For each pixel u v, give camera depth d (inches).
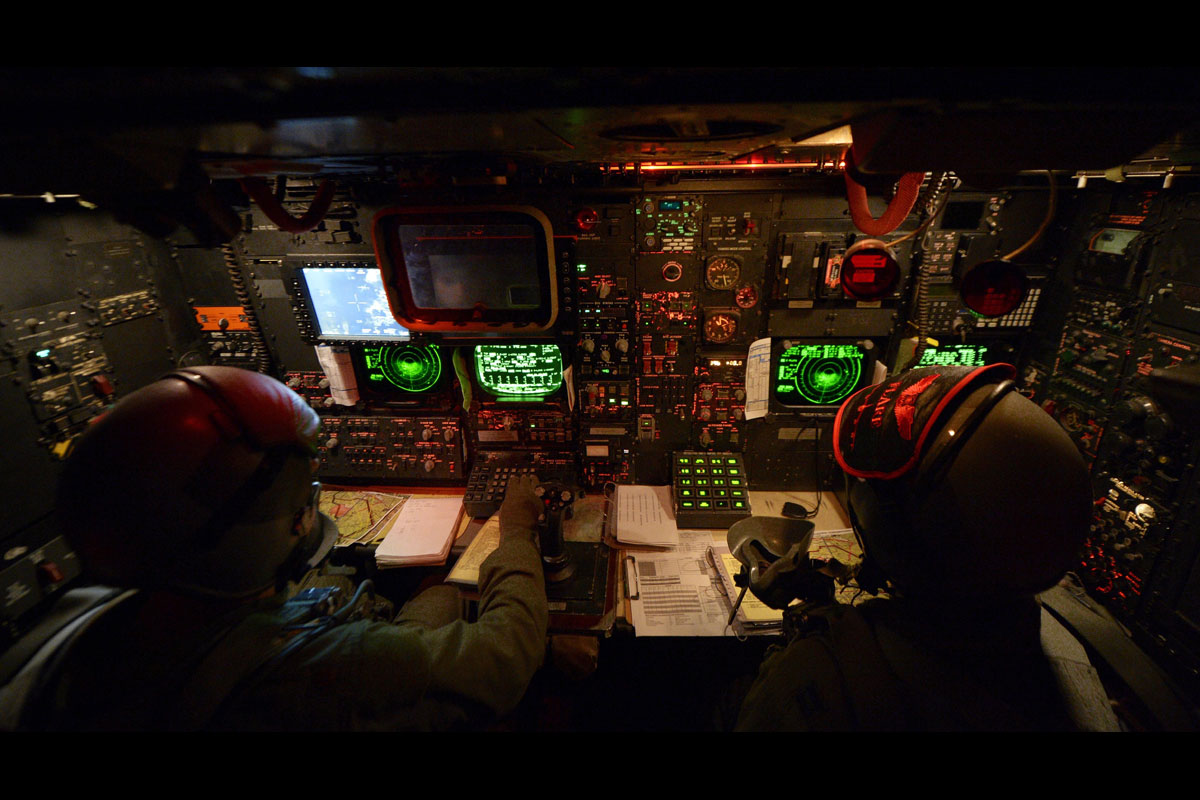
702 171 88.2
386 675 40.9
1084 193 91.5
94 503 33.9
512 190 93.3
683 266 98.7
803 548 52.9
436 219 95.3
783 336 103.0
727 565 97.2
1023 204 93.6
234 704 37.2
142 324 104.6
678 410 110.7
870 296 85.4
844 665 39.8
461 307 103.7
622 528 104.5
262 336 113.7
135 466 34.0
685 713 106.3
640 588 94.0
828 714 38.1
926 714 35.2
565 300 100.6
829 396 109.8
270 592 44.4
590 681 111.7
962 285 74.6
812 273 96.9
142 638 37.4
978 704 35.0
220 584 37.5
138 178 46.2
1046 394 100.8
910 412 37.2
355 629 43.4
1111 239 85.1
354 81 29.3
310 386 117.7
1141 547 81.9
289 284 106.3
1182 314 74.5
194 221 54.4
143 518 34.0
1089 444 91.5
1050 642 40.4
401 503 119.6
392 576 116.1
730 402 108.7
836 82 28.7
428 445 119.0
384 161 68.2
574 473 116.6
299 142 44.0
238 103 32.0
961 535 34.4
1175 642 76.9
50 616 41.6
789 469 114.6
